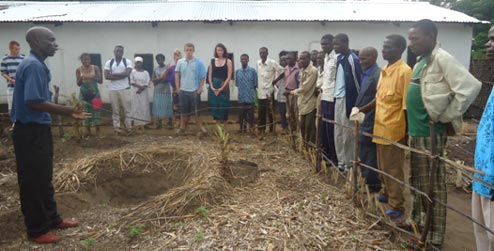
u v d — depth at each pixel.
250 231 3.61
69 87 11.80
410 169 3.72
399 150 4.11
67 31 11.52
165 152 5.96
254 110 8.91
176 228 3.78
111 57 11.65
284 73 8.21
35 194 3.61
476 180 2.71
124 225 3.95
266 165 5.92
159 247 3.48
